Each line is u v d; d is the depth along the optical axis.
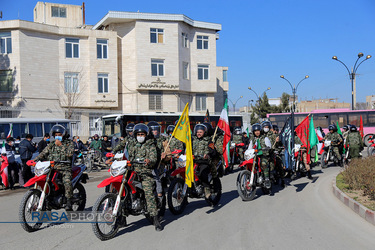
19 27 29.02
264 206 8.03
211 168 7.81
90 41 32.25
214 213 7.45
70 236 5.95
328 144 14.96
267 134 9.09
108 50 32.97
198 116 26.92
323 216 7.05
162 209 6.86
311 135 12.16
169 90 35.38
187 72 37.06
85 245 5.45
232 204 8.31
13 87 29.20
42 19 41.59
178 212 7.38
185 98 37.03
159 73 34.88
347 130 15.91
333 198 8.80
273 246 5.26
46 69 30.52
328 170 14.59
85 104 32.16
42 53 30.34
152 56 34.34
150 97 34.78
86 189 11.30
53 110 30.62
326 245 5.29
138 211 6.27
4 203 9.42
